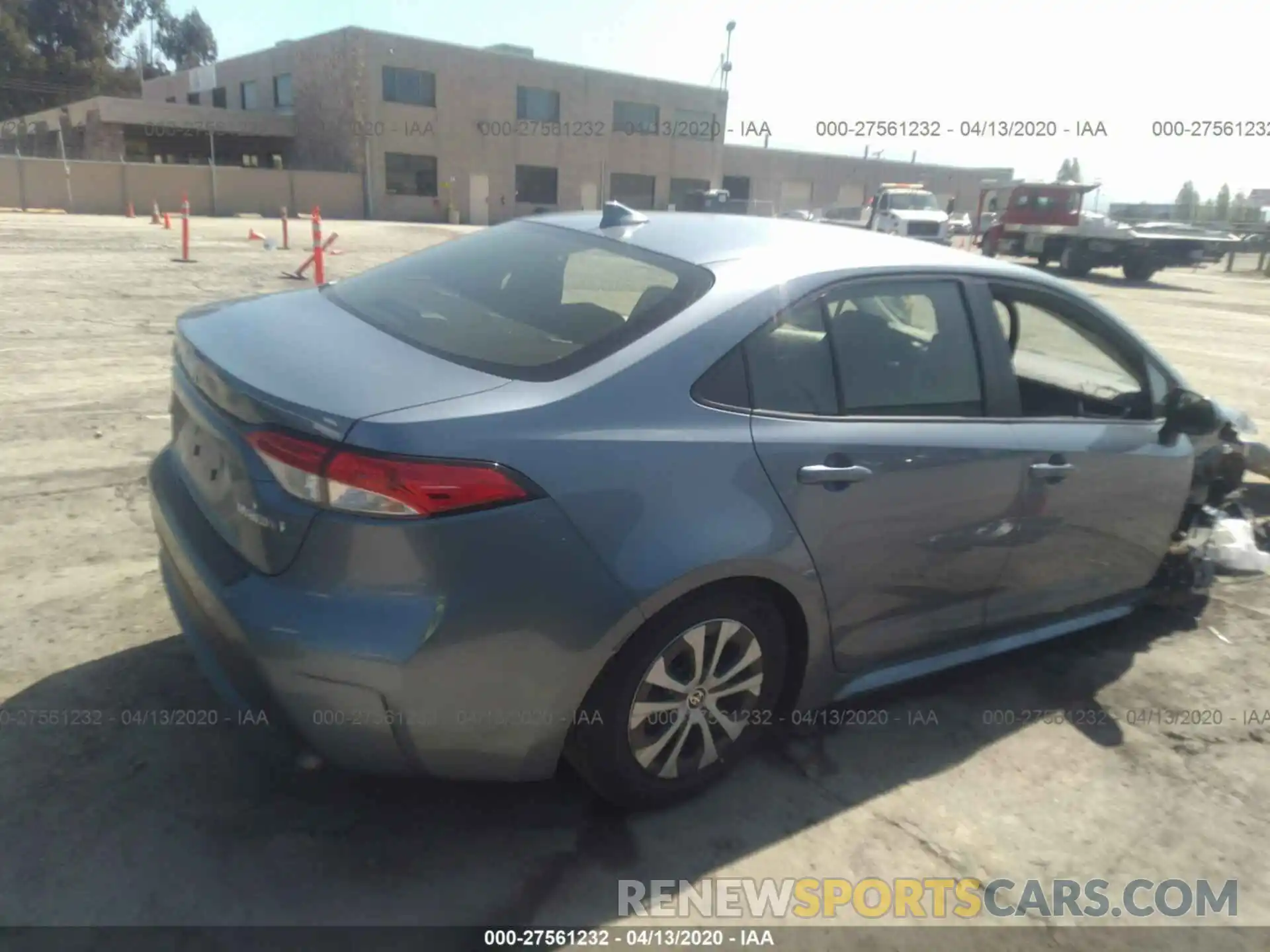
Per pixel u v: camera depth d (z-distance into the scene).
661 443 2.46
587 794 2.81
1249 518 4.98
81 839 2.49
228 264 15.55
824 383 2.82
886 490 2.85
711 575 2.49
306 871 2.45
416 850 2.55
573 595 2.32
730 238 3.09
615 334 2.62
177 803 2.65
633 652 2.48
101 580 3.86
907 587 3.02
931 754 3.13
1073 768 3.10
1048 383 3.51
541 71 43.34
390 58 39.81
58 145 47.38
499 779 2.47
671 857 2.59
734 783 2.91
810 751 3.09
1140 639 4.02
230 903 2.34
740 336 2.68
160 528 2.82
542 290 2.91
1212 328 14.98
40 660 3.26
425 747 2.32
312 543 2.21
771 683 2.86
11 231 20.39
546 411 2.35
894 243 3.31
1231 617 4.25
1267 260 31.08
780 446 2.64
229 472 2.43
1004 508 3.17
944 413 3.08
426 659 2.20
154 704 3.06
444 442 2.21
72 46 61.28
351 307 3.05
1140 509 3.69
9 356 7.54
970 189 61.50
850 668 3.03
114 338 8.54
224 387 2.45
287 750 2.88
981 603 3.30
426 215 42.09
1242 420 4.79
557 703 2.39
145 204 35.94
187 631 2.68
